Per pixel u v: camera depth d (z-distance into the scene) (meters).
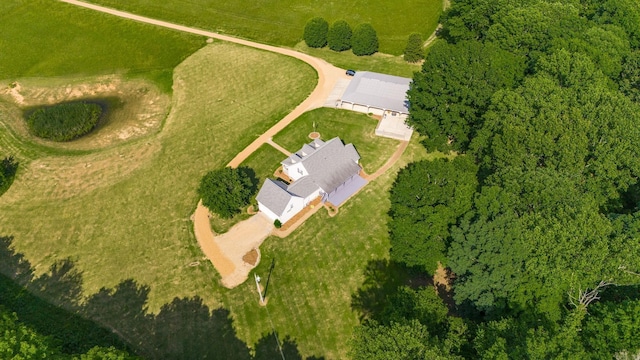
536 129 65.88
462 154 86.44
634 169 62.97
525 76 84.69
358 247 70.25
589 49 84.06
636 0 106.12
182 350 57.97
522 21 91.69
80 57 114.25
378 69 110.69
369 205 76.75
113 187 80.38
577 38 88.12
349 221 74.00
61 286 65.56
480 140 72.06
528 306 53.88
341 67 111.31
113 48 116.88
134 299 63.72
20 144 89.38
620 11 101.38
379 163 85.06
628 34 100.44
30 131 93.06
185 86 105.38
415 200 64.44
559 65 78.62
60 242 71.56
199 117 96.44
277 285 65.31
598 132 67.31
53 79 108.06
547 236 52.03
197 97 102.06
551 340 45.12
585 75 77.00
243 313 61.97
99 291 64.81
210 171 82.25
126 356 49.31
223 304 62.94
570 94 72.19
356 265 67.81
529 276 53.19
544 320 52.06
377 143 89.50
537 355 43.56
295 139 90.50
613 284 53.75
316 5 135.25
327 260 68.44
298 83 105.50
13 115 97.50
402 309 51.72
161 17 128.12
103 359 47.28
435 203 63.94
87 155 87.06
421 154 87.06
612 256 50.94
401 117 94.94
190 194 79.19
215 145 89.31
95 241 71.56
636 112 68.31
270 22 128.12
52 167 84.19
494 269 52.53
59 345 56.28
